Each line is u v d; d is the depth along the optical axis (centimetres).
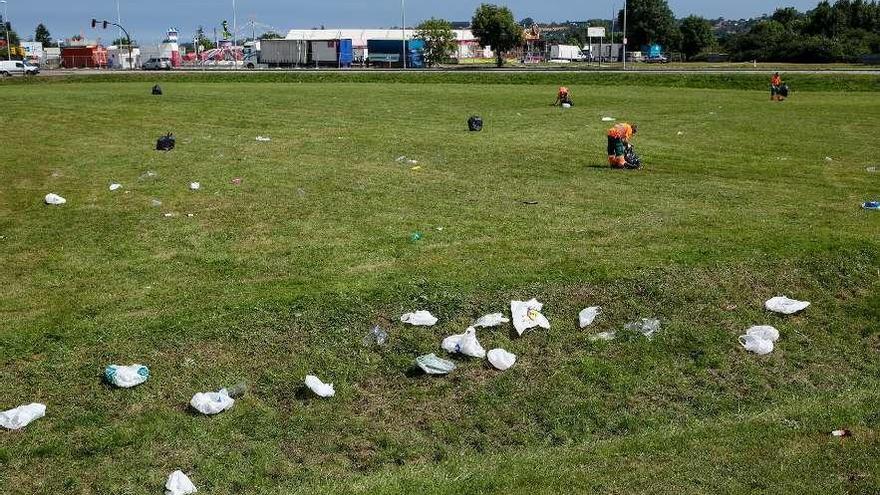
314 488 577
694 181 1606
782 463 561
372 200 1427
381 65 8631
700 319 860
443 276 953
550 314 868
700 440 611
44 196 1517
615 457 593
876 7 11225
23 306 929
